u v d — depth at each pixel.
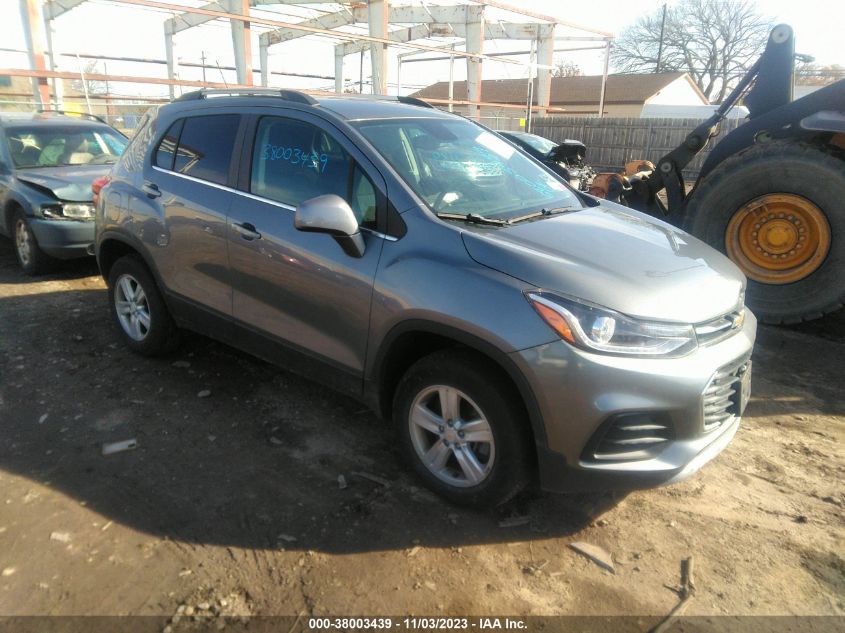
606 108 35.50
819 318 6.06
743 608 2.54
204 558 2.75
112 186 4.66
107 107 14.49
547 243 3.04
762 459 3.60
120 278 4.72
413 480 3.33
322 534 2.92
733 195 5.67
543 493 3.26
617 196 7.08
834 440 3.81
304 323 3.48
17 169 7.11
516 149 4.33
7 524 2.94
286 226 3.49
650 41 49.78
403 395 3.15
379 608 2.51
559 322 2.61
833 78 31.33
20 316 5.60
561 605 2.55
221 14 14.78
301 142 3.61
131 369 4.57
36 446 3.58
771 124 5.84
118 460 3.46
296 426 3.86
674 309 2.75
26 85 14.34
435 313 2.84
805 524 3.05
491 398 2.79
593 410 2.58
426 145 3.66
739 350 2.96
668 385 2.63
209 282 3.97
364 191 3.28
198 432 3.77
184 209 4.04
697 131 6.38
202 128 4.15
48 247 6.50
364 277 3.12
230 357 4.79
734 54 47.38
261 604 2.52
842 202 5.16
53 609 2.47
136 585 2.60
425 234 3.03
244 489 3.24
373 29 18.42
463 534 2.94
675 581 2.68
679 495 3.27
